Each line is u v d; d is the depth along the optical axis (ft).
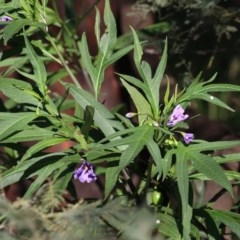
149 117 18.94
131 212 18.79
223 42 33.73
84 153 19.39
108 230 18.28
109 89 31.94
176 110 18.60
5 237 17.25
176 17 32.09
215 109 35.50
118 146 19.15
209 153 20.35
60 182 18.99
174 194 20.22
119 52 21.26
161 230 19.16
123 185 21.29
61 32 27.04
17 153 22.84
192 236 20.25
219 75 35.12
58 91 29.07
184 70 32.50
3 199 18.17
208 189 27.58
